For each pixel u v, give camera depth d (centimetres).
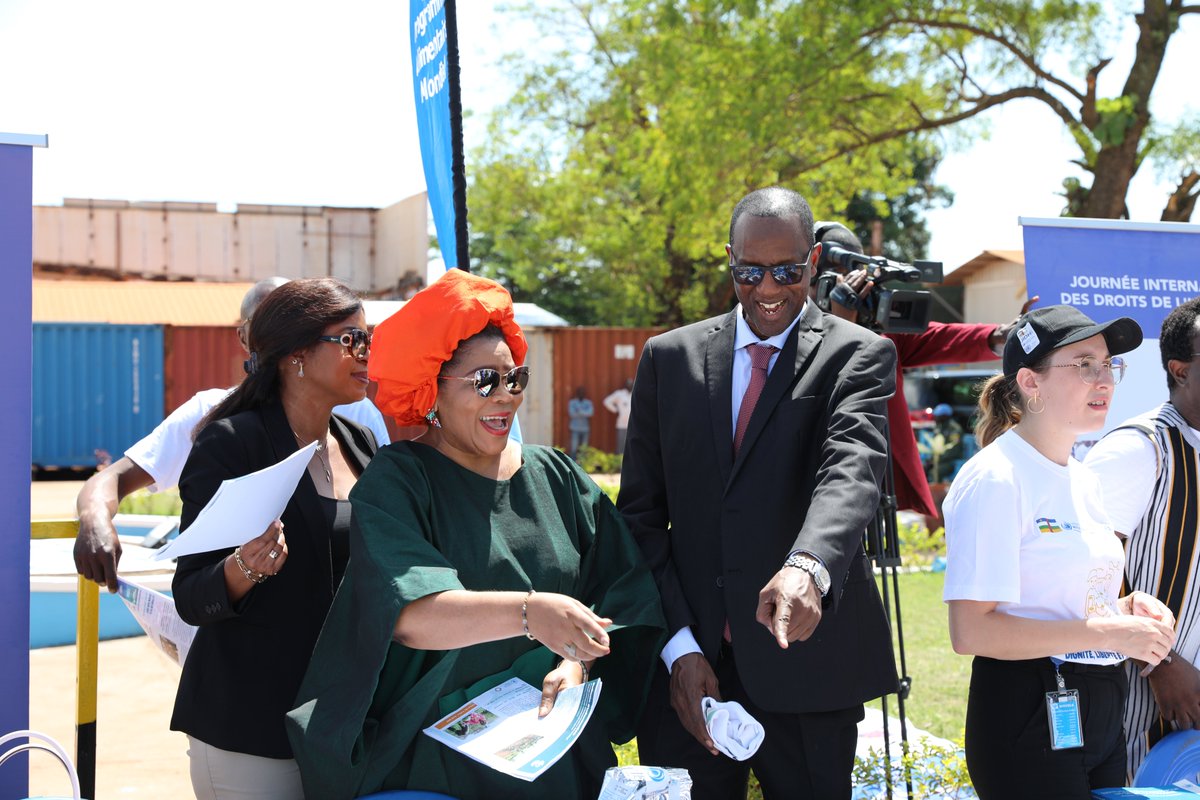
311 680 227
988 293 2419
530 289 3020
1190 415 307
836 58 1606
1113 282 408
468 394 234
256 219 2720
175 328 1970
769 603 216
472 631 207
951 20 1620
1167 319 314
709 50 1692
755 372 273
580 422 2033
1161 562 301
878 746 382
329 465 286
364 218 2741
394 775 229
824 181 1934
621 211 2681
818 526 227
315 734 218
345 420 303
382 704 230
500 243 2938
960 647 261
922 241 3653
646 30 2109
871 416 253
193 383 1981
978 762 279
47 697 570
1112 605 271
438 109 366
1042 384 265
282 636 259
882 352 266
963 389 1520
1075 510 267
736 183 1716
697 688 255
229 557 247
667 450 277
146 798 432
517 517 242
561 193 2731
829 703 262
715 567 269
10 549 267
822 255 384
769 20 1667
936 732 505
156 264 2706
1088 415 262
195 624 251
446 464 240
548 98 2630
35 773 459
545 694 229
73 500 1545
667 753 279
